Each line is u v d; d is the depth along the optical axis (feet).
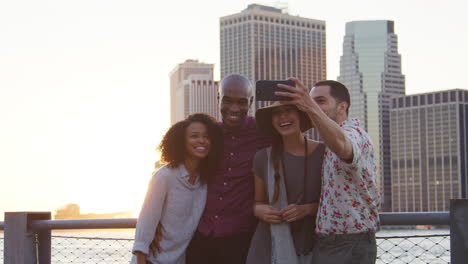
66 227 17.33
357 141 12.19
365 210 12.42
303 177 13.53
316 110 11.75
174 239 14.28
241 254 14.79
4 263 17.83
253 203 14.73
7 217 17.80
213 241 14.61
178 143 14.32
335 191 12.51
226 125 15.08
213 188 14.66
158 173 14.33
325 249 12.75
